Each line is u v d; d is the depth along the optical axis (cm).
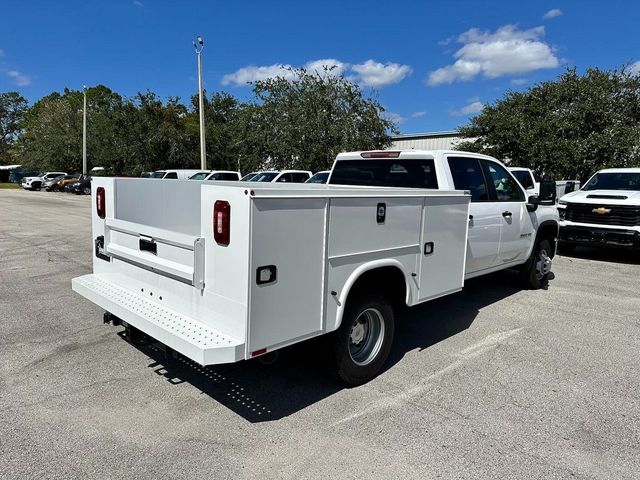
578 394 395
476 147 2402
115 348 470
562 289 755
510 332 546
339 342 374
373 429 335
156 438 318
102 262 441
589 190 1118
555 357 474
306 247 321
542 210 714
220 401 371
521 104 2275
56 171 4966
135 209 435
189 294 335
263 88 2798
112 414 347
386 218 382
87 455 297
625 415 362
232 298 301
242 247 291
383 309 412
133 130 3559
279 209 301
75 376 409
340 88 2748
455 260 471
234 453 303
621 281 823
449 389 400
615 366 454
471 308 642
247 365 439
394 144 3491
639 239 947
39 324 536
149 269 372
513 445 319
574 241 1034
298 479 279
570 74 2242
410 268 415
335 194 335
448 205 451
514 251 655
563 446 319
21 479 272
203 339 301
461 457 304
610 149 1997
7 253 989
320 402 373
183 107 3994
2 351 459
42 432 322
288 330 319
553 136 2100
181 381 403
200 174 2211
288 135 2695
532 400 383
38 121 5347
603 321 591
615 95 2150
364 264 368
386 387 402
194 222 483
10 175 6325
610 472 292
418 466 294
